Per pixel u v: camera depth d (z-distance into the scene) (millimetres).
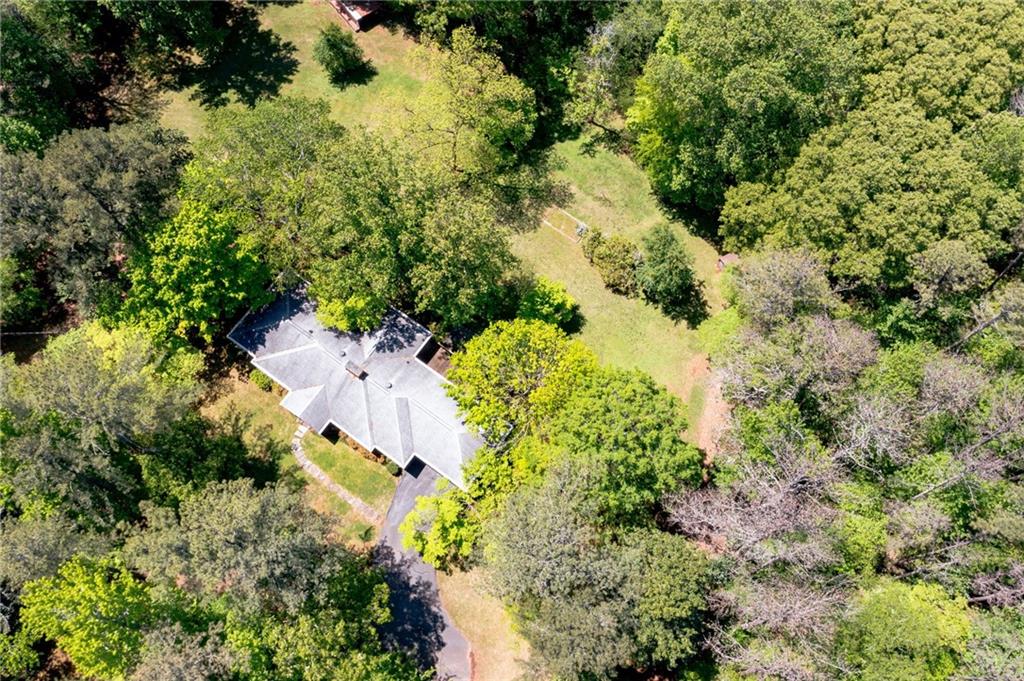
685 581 35219
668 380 50062
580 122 58750
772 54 44875
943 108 44719
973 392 39281
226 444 44875
